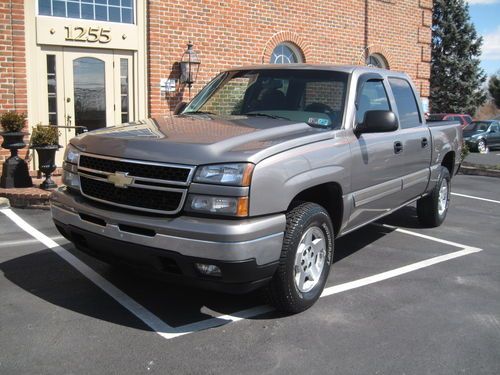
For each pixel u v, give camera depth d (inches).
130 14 412.5
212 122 181.0
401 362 137.9
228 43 466.6
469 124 1060.5
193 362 135.0
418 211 286.4
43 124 382.6
